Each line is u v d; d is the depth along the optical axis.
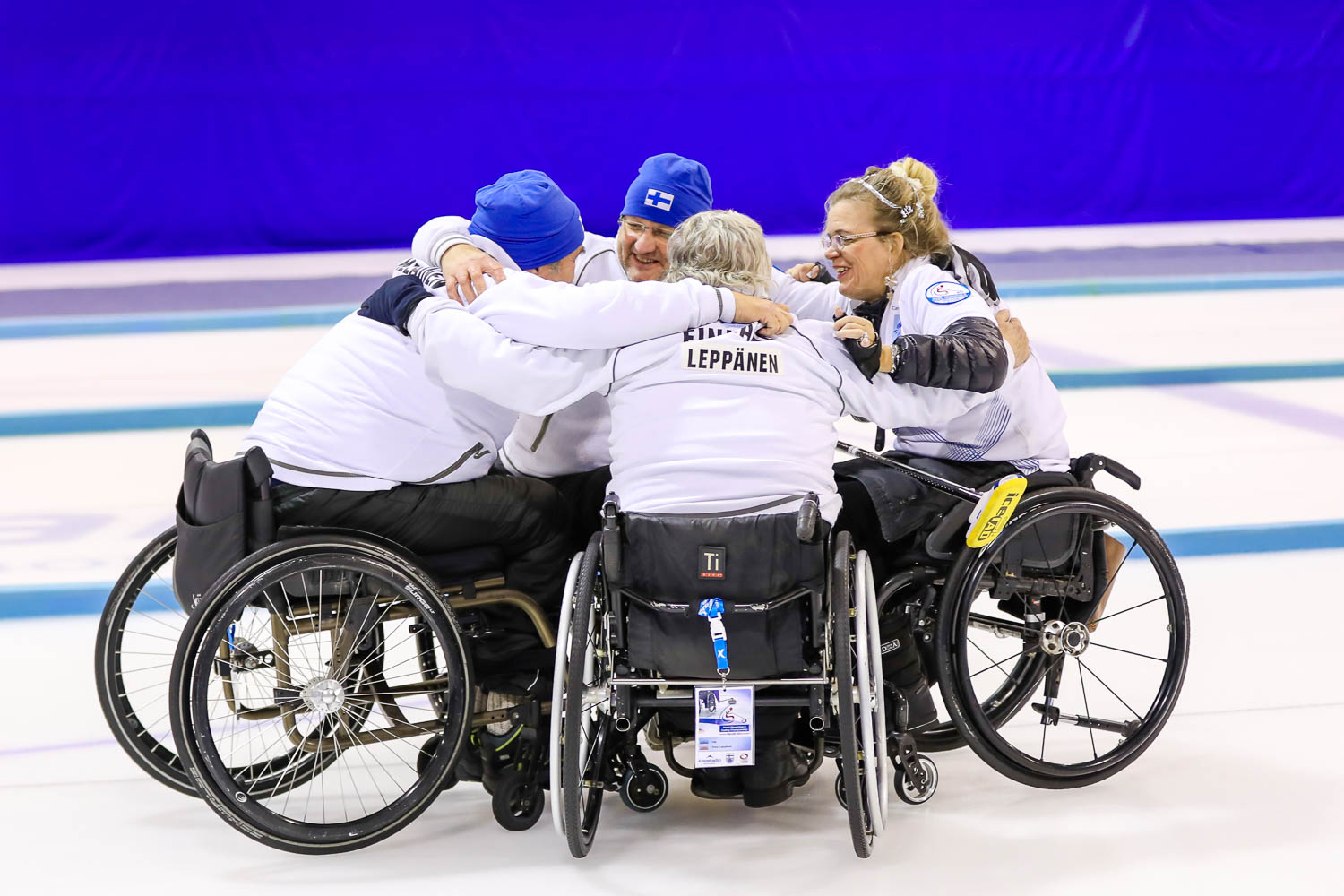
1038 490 10.61
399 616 10.00
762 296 9.91
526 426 11.15
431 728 9.90
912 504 10.40
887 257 10.77
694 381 9.45
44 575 16.55
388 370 9.87
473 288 9.76
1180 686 10.55
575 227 10.99
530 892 9.10
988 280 11.09
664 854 9.66
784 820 10.24
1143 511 18.75
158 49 48.81
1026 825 10.02
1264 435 23.44
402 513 9.89
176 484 21.11
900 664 10.77
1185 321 34.31
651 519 9.02
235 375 29.12
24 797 10.83
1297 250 46.22
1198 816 10.11
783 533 8.88
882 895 8.97
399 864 9.58
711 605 8.96
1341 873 9.22
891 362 9.62
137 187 49.88
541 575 10.55
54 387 28.02
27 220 49.41
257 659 10.38
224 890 9.20
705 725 9.20
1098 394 26.88
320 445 9.76
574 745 8.76
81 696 12.98
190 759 9.09
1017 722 12.17
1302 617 14.67
